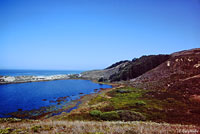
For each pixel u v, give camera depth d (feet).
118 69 412.36
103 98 136.56
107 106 92.22
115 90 181.98
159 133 22.79
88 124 31.63
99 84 317.42
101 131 23.44
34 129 25.89
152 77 236.43
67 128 26.32
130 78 313.32
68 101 139.44
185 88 134.51
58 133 22.39
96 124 32.14
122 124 34.55
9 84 288.71
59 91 204.74
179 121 59.67
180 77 178.91
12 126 29.94
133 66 328.49
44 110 107.65
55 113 100.48
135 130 24.25
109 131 23.40
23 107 115.85
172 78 187.21
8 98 148.87
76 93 189.26
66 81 387.75
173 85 154.20
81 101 139.03
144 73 292.61
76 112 80.64
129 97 125.90
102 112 77.71
